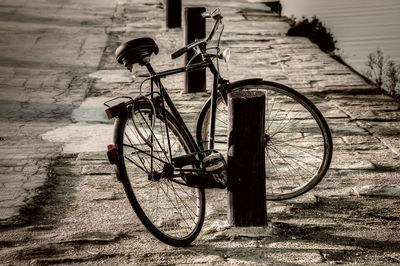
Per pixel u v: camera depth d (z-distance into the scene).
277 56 11.15
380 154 6.25
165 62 10.62
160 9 16.89
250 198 4.52
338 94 8.63
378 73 11.40
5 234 4.54
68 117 7.62
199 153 4.54
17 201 5.10
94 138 6.80
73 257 4.21
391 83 9.66
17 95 8.57
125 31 13.51
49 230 4.61
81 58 10.91
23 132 6.98
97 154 6.27
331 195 5.26
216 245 4.41
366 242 4.44
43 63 10.48
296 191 5.07
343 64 11.01
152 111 4.38
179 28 13.85
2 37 12.49
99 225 4.70
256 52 11.49
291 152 6.16
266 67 10.28
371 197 5.21
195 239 4.52
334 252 4.29
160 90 4.47
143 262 4.16
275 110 7.27
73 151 6.36
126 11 16.39
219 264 4.13
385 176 5.66
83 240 4.45
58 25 14.01
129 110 4.23
